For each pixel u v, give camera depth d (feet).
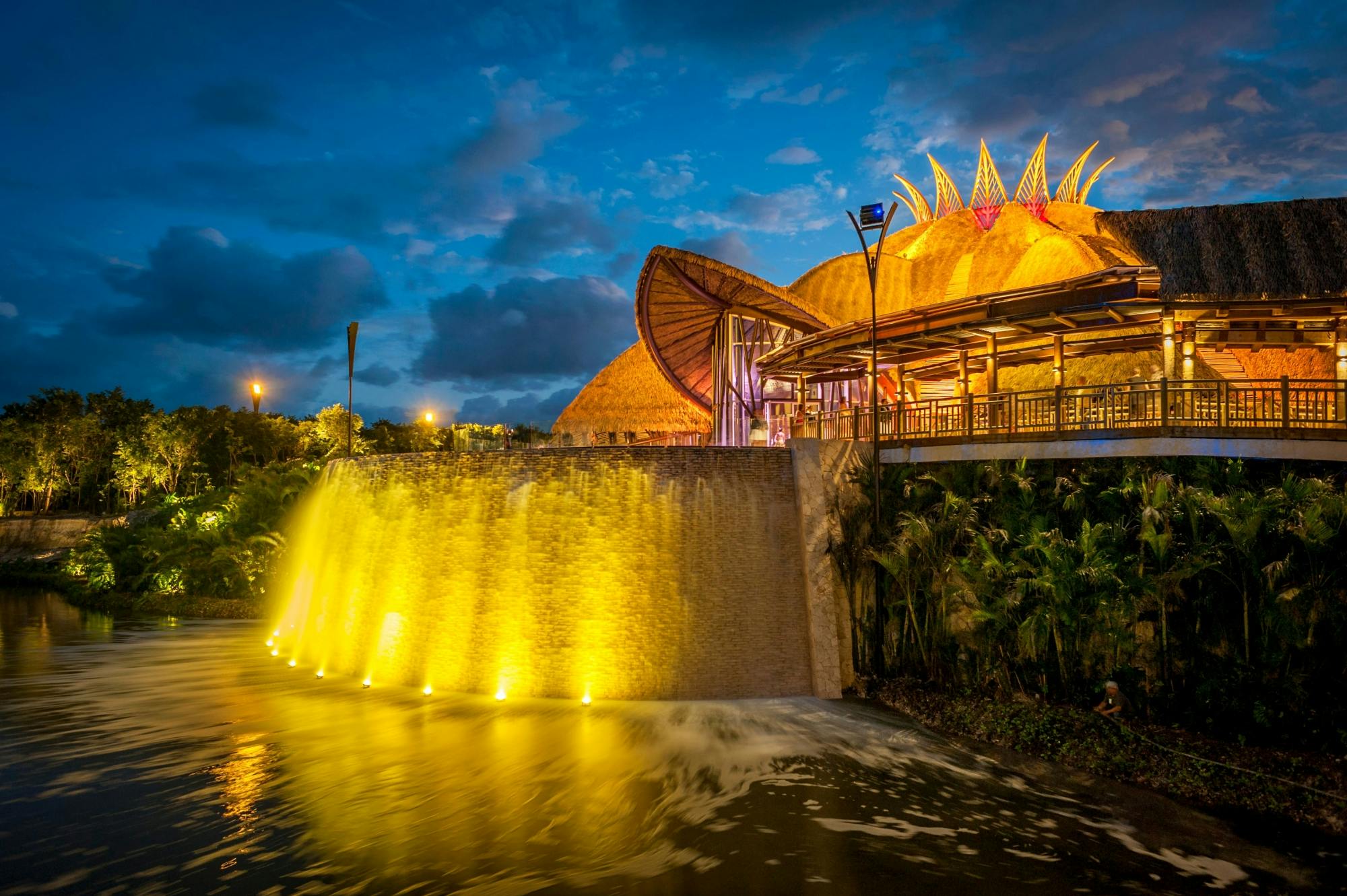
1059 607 54.75
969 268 163.32
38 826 45.47
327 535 87.92
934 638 64.49
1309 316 66.23
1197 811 44.01
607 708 64.85
